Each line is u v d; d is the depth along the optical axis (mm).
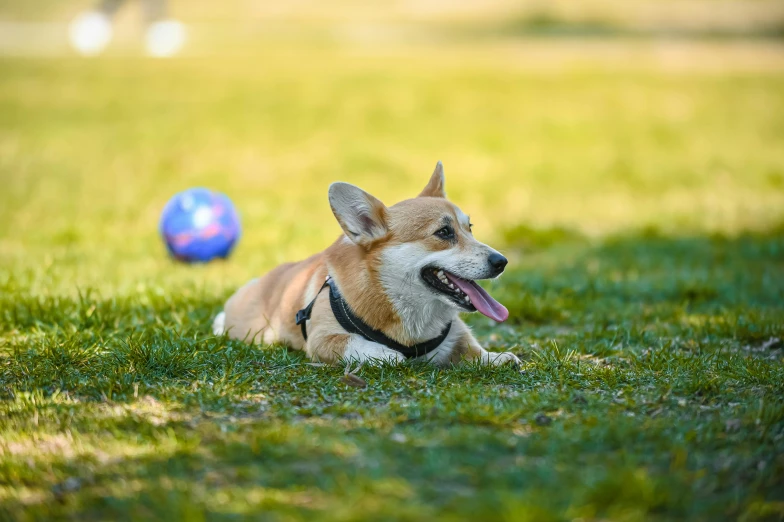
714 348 13586
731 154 41156
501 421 9289
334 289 12531
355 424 9469
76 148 40312
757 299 17625
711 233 25859
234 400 10422
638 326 15250
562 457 8352
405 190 32625
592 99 59719
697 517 7234
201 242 20797
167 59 80750
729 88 64375
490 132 47125
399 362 11891
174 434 9016
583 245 24297
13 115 49625
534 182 34875
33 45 92500
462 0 145000
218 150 40469
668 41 101250
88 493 7836
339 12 136375
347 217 12383
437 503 7359
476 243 12547
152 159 38031
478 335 15242
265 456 8445
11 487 8062
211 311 15922
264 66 75812
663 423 9359
